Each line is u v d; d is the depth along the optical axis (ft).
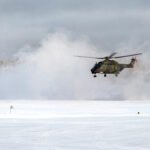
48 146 148.46
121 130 204.33
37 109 385.50
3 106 453.99
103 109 399.65
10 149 141.18
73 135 182.60
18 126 219.41
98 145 152.05
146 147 147.95
